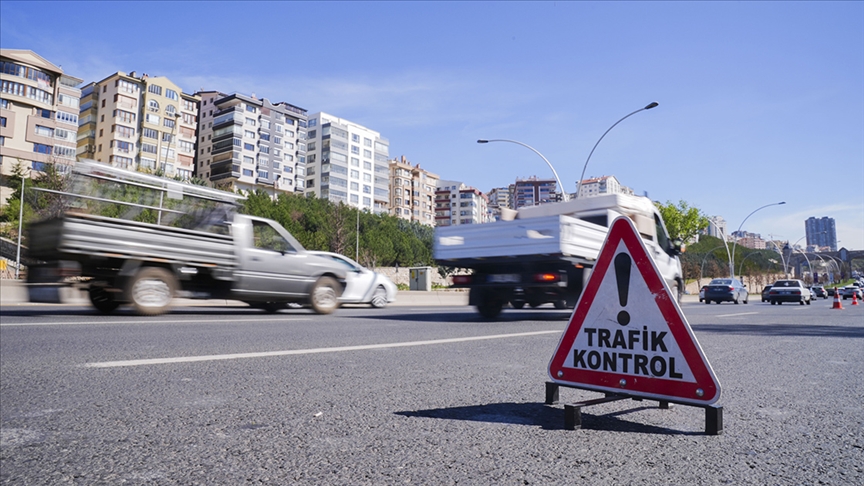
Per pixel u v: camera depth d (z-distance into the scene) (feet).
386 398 11.05
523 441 8.13
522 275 33.99
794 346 21.68
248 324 28.45
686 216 218.79
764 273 332.19
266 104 366.22
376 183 442.91
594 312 9.79
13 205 179.63
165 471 6.82
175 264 33.53
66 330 23.16
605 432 8.61
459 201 574.56
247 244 36.94
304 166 412.36
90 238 30.42
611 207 36.96
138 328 24.76
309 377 13.25
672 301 8.82
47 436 8.30
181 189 35.09
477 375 13.80
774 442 8.15
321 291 40.40
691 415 9.72
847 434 8.65
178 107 317.83
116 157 293.02
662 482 6.48
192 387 11.94
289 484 6.39
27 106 260.42
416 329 26.94
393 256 271.90
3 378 12.76
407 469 6.91
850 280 431.43
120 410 9.90
